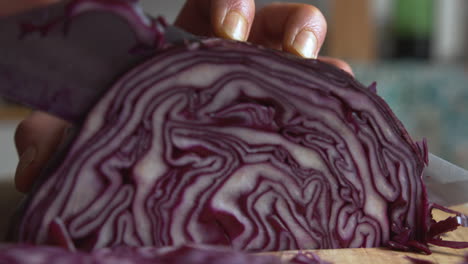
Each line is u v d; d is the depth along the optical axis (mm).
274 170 253
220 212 250
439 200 293
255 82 247
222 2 294
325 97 252
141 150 240
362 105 255
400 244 263
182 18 367
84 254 220
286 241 257
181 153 244
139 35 236
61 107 235
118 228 240
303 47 308
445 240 270
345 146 257
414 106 518
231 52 244
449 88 506
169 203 244
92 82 236
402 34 612
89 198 236
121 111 236
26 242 232
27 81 232
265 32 348
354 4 615
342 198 259
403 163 261
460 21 636
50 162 236
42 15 230
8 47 229
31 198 232
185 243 247
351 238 262
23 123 306
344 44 621
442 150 505
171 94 240
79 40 233
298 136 253
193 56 241
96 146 235
